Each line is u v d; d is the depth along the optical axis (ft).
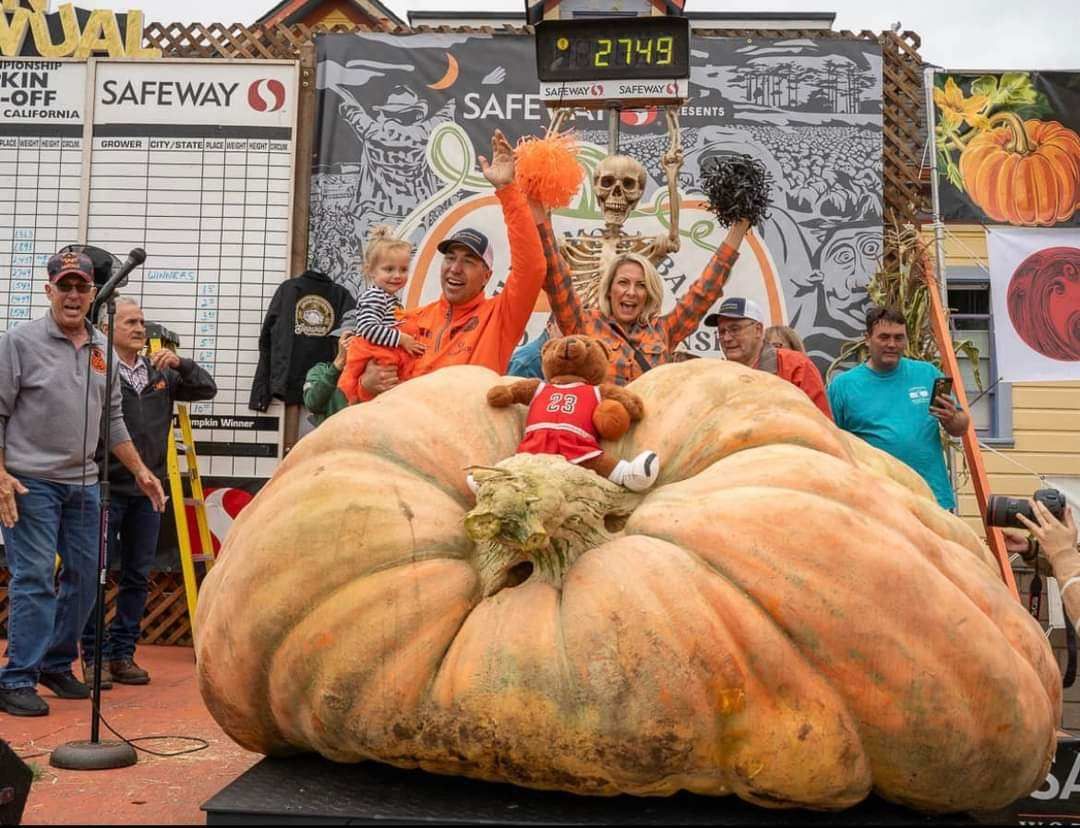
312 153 25.48
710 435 9.59
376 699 8.53
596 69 17.89
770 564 8.15
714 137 25.02
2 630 24.98
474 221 25.25
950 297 26.73
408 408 10.03
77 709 16.74
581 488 8.85
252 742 9.93
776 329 19.35
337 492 9.12
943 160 24.88
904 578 8.14
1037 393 26.07
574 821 8.17
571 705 8.02
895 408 17.83
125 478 19.45
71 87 25.64
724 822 8.27
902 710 8.02
